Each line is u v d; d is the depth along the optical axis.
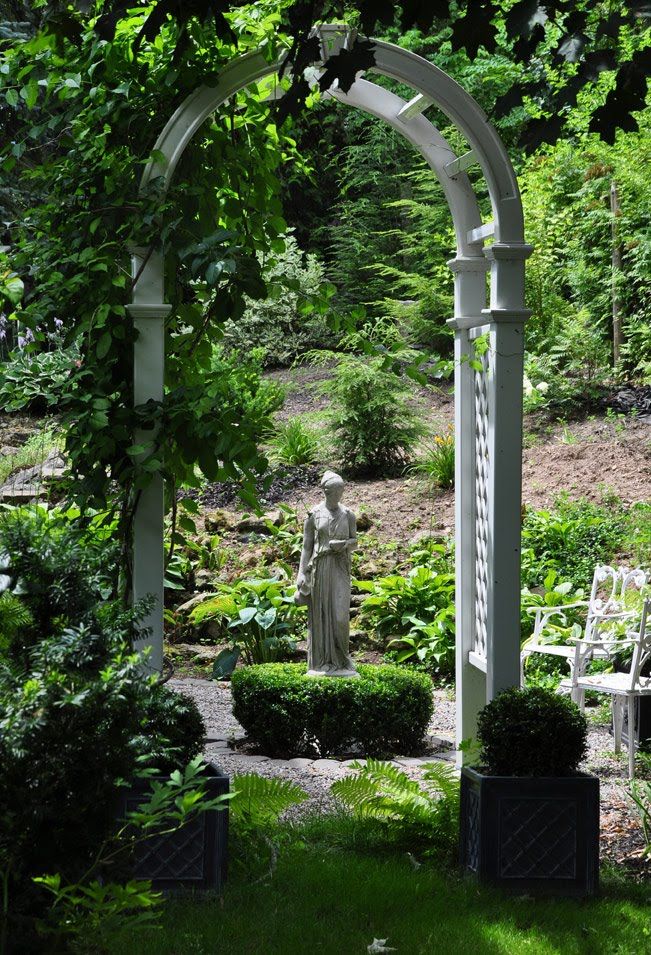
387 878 4.53
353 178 20.70
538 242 14.52
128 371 5.17
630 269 14.14
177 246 5.02
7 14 10.44
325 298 5.71
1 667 3.05
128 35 5.12
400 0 3.85
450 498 12.15
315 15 4.35
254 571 10.69
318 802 5.89
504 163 5.11
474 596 5.86
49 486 10.70
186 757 4.36
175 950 3.77
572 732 4.61
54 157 5.90
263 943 3.85
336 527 7.44
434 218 18.14
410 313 16.09
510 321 5.12
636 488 11.36
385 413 12.95
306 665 7.81
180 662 9.61
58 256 5.37
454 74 17.36
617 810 5.88
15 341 9.23
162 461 4.98
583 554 10.64
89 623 3.27
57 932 2.88
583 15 4.03
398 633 10.06
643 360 13.70
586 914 4.25
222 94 4.99
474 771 4.66
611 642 7.27
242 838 4.84
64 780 2.90
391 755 7.26
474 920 4.12
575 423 13.08
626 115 4.08
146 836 3.23
